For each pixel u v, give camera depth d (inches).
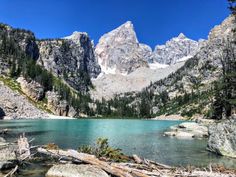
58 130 2994.6
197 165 1182.3
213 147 1610.5
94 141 1978.3
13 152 1088.2
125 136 2551.7
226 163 1264.8
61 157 1019.3
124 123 5580.7
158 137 2529.5
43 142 1854.1
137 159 1028.5
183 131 2800.2
